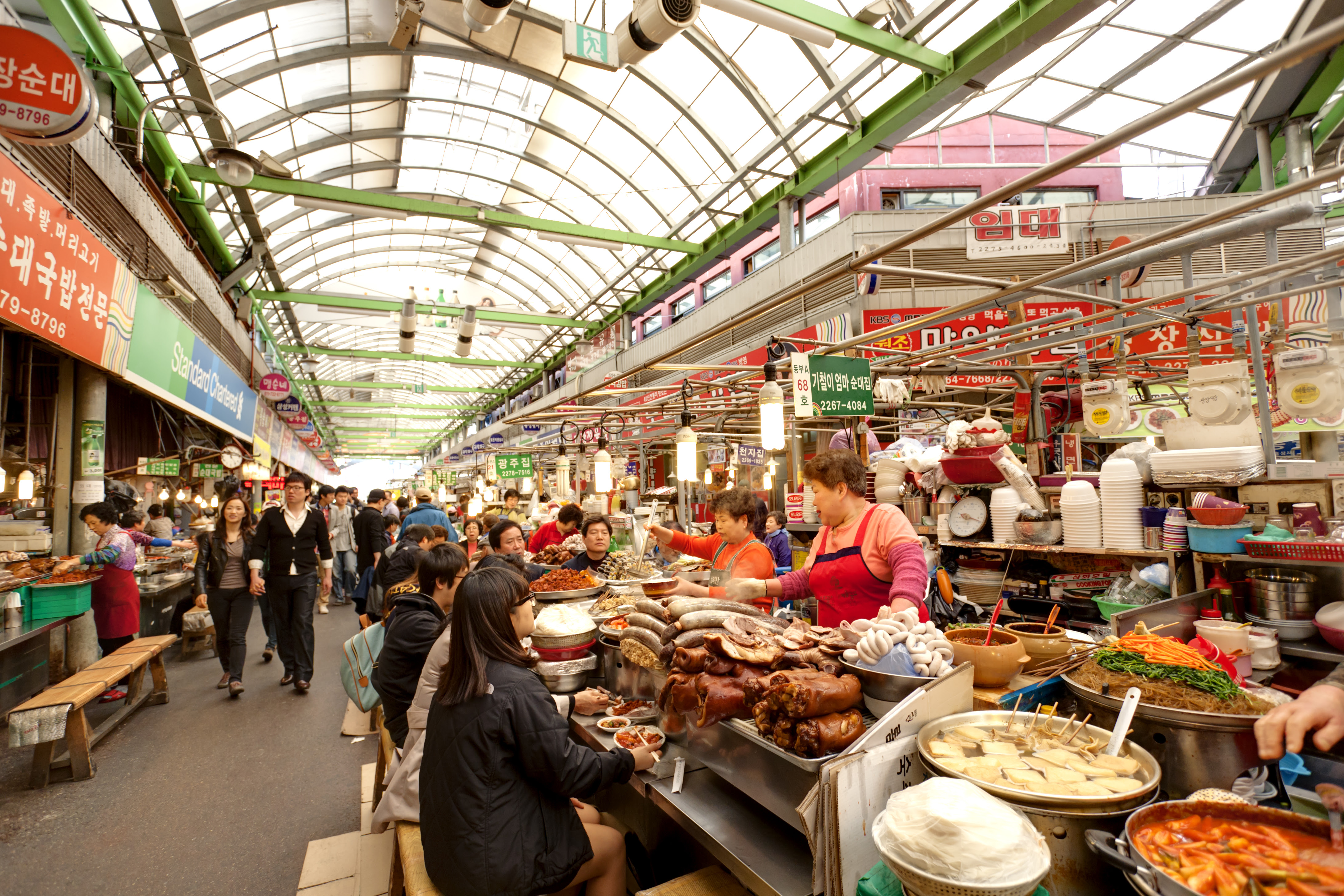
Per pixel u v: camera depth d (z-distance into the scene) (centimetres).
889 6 664
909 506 456
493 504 1334
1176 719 147
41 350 661
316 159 1107
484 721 178
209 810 353
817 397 387
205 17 671
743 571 335
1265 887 100
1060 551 337
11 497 610
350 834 325
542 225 1108
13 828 333
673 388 554
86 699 384
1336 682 125
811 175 1002
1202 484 293
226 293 1081
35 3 528
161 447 1008
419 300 1892
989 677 182
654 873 239
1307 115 819
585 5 803
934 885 108
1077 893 122
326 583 996
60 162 455
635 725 236
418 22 585
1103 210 897
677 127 1045
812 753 145
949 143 1102
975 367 486
